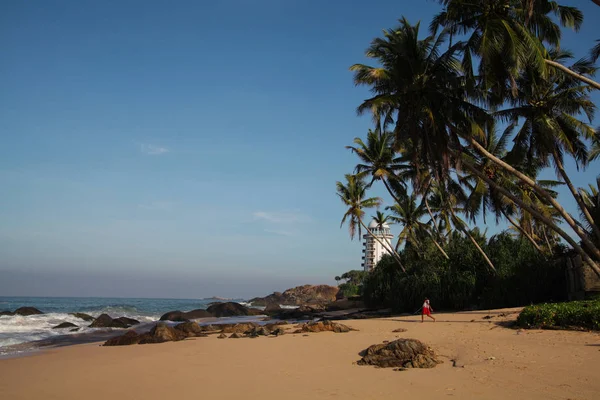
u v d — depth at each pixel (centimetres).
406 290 4141
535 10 2120
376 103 2442
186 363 1395
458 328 2053
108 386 1091
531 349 1327
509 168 2361
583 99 2614
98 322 3597
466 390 905
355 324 2656
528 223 3722
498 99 2516
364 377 1071
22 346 2300
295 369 1221
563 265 3325
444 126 2386
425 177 3888
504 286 3447
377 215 5812
